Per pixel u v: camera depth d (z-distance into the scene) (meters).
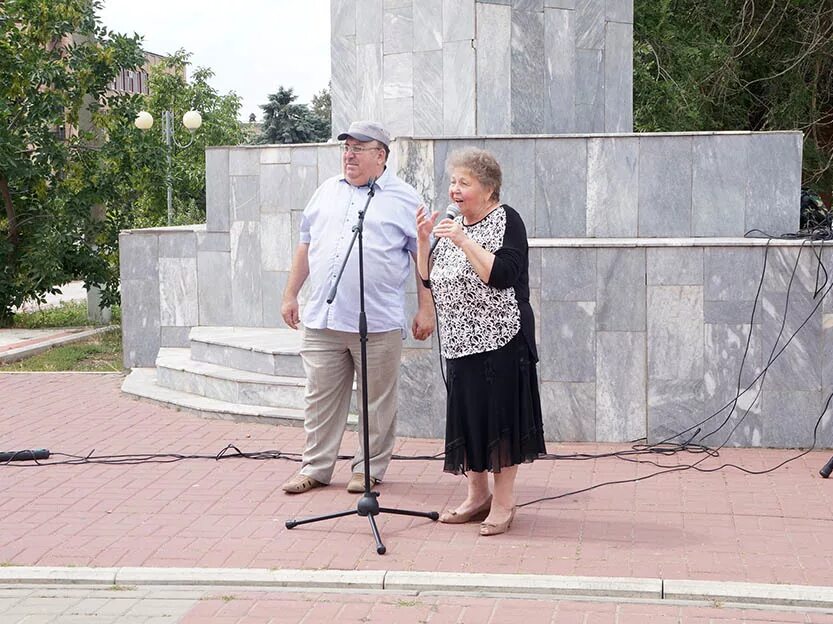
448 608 5.41
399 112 11.30
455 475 7.25
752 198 9.93
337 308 7.22
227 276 11.83
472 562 5.99
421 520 6.78
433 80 11.05
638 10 22.58
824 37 22.80
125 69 18.47
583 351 8.59
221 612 5.41
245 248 11.55
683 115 22.59
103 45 18.12
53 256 17.27
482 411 6.43
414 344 8.78
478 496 6.73
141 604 5.55
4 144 17.06
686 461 8.12
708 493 7.29
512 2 10.95
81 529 6.68
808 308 8.37
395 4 11.27
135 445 8.79
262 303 11.50
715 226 9.99
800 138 9.82
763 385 8.45
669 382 8.54
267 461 8.21
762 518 6.73
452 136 10.30
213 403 9.89
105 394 11.09
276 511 6.99
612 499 7.17
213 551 6.23
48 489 7.58
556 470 7.89
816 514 6.81
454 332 6.45
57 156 17.55
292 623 5.25
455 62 10.86
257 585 5.76
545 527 6.60
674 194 10.04
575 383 8.62
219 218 11.77
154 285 12.48
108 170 17.88
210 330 11.41
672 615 5.28
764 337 8.42
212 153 11.70
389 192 7.27
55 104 17.50
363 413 6.54
